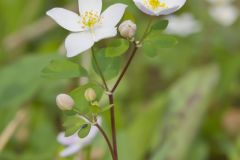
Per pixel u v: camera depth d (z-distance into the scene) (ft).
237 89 1.11
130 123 0.98
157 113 0.93
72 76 0.60
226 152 0.97
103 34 0.56
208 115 1.04
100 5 0.59
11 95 0.92
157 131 0.91
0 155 0.85
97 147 0.88
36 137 0.94
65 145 0.77
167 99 0.95
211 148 0.99
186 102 0.94
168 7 0.58
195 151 0.93
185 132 0.91
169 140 0.90
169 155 0.88
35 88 0.93
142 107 1.05
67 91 0.96
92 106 0.58
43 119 0.98
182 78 1.02
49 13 0.58
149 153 0.91
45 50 1.12
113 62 0.61
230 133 1.05
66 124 0.59
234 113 1.08
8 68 0.95
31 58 0.95
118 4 0.58
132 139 0.91
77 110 0.59
